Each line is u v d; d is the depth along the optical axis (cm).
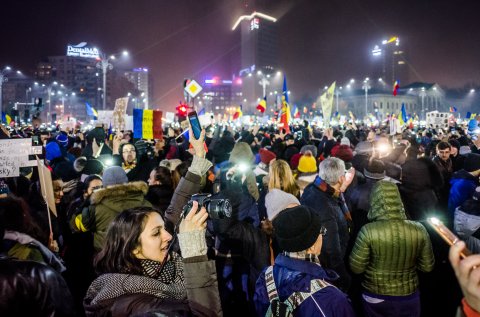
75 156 1018
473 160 648
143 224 226
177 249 272
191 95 580
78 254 516
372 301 354
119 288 208
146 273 223
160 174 499
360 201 543
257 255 377
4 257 194
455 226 416
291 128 2025
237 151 540
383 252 341
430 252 348
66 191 625
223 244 389
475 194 412
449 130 1889
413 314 347
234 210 387
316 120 3344
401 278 346
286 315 226
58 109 11350
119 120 941
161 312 157
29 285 158
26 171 641
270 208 389
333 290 231
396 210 351
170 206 294
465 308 117
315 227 245
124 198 410
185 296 226
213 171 703
